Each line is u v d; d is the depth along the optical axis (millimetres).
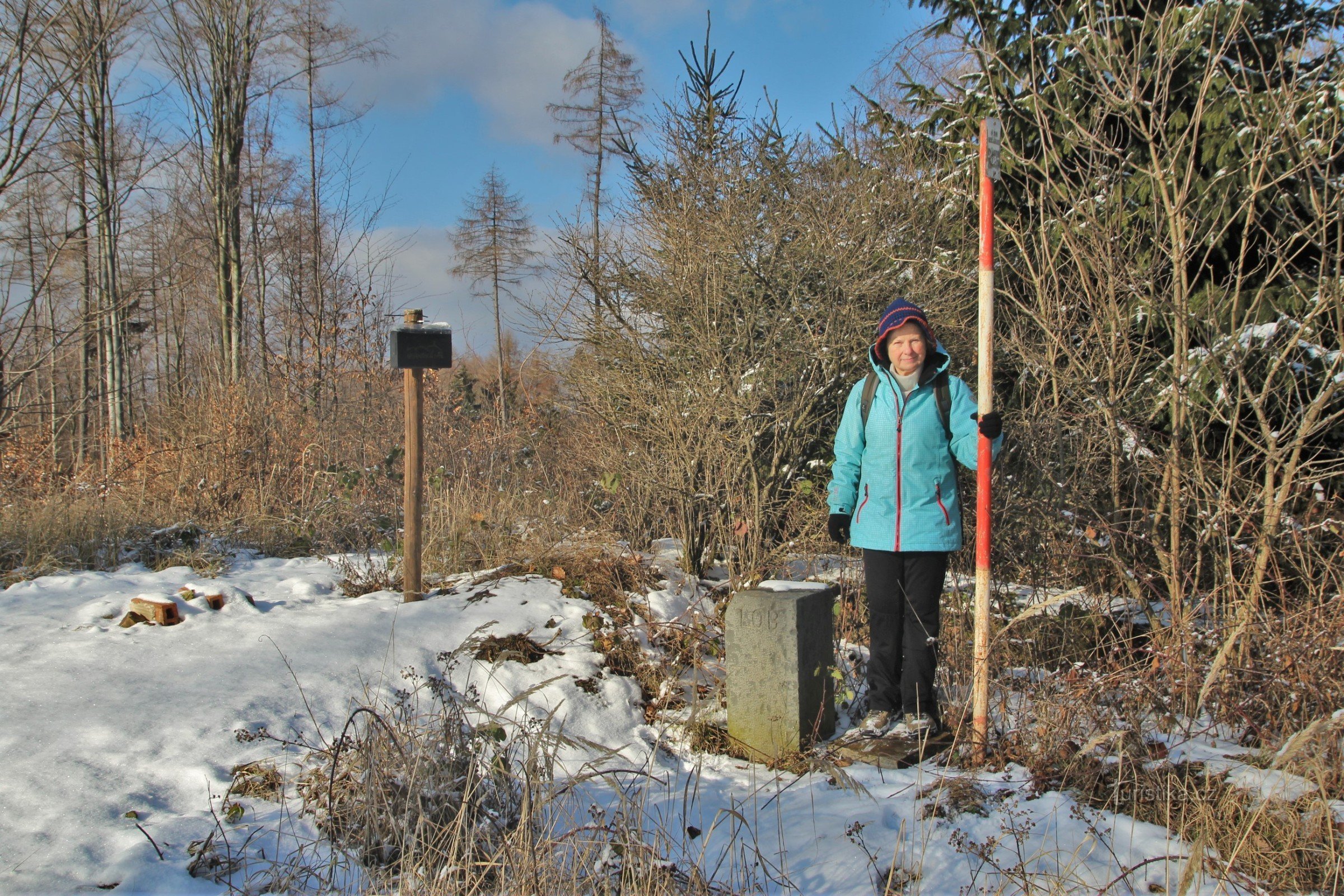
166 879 2529
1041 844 2781
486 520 6289
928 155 7078
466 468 7801
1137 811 2977
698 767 3250
